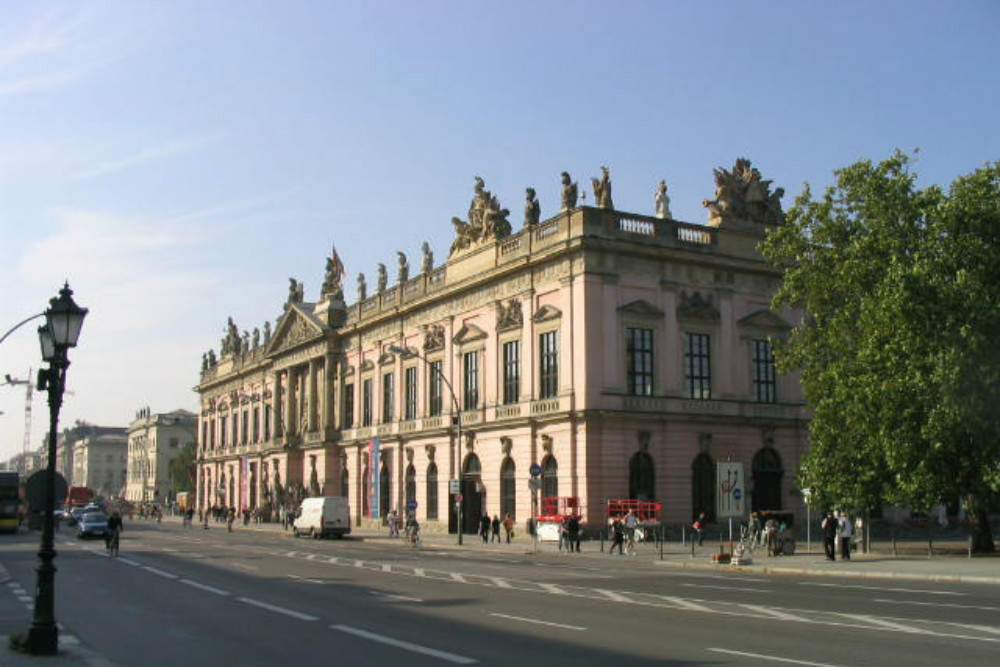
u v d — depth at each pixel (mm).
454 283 68312
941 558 39156
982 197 38188
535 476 52406
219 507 118500
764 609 21234
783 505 61312
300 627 19094
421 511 72625
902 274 37000
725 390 59625
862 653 14891
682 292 59000
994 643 15836
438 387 71125
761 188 64625
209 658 15453
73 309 17469
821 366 44594
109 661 15055
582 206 56156
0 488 73438
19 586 29688
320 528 68188
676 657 14727
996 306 36344
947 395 35969
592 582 29453
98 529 66000
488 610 21500
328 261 95188
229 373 128750
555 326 57719
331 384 91250
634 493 55594
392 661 14805
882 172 41969
